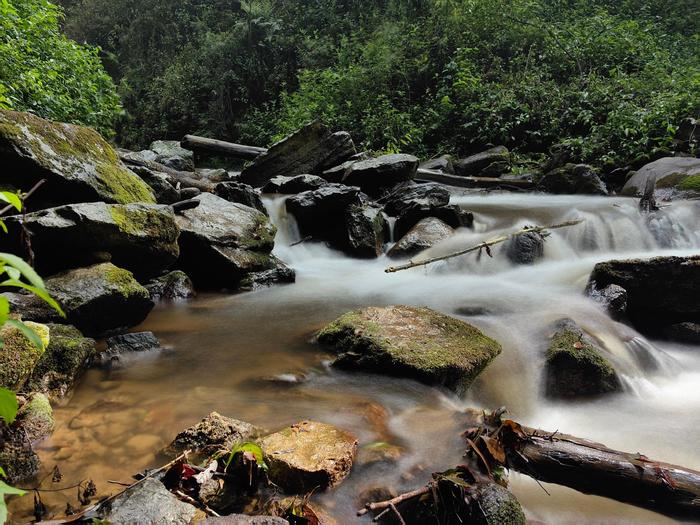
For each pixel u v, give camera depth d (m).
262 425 2.87
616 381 3.83
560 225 6.98
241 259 6.10
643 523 2.35
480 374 3.78
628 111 11.30
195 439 2.64
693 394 3.97
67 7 28.36
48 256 4.40
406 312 4.24
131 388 3.37
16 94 8.03
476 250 6.58
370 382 3.51
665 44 14.88
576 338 4.08
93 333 4.21
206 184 8.97
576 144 11.46
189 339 4.32
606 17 15.54
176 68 22.94
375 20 19.41
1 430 2.50
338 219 7.66
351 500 2.32
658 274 4.96
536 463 2.50
